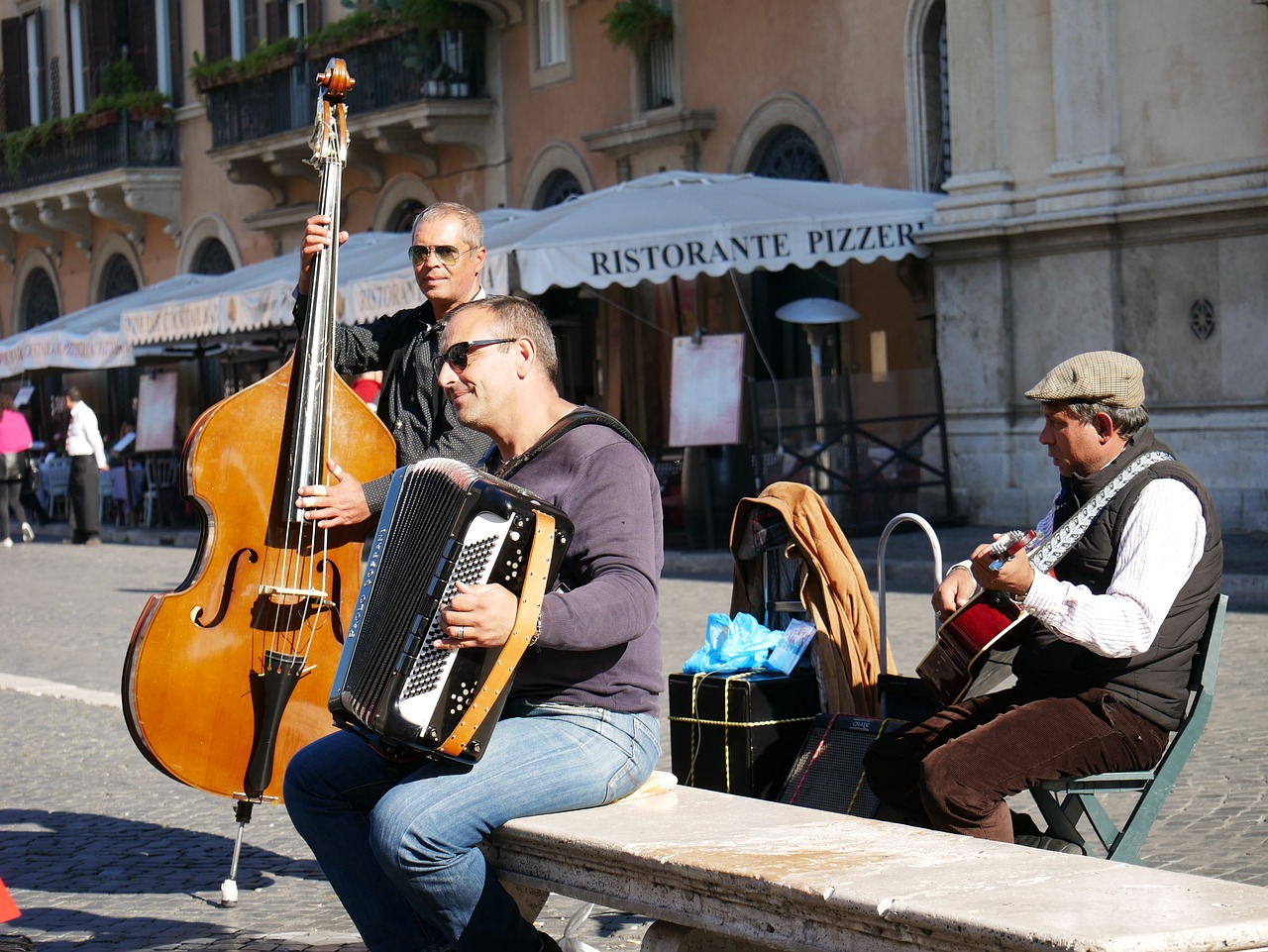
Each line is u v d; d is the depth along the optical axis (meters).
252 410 5.31
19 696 9.98
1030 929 2.76
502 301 3.96
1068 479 4.49
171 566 18.73
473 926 3.70
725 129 21.47
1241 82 15.08
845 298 19.89
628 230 15.14
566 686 3.83
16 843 6.46
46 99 35.19
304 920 5.34
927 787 4.14
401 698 3.50
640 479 3.80
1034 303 16.66
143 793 7.33
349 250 19.78
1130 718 4.22
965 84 17.05
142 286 33.59
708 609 12.48
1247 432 15.09
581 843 3.55
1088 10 16.02
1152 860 5.63
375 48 26.12
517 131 25.03
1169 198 15.54
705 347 16.09
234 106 29.22
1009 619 4.40
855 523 16.50
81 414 22.94
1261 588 11.62
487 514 3.49
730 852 3.39
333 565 5.38
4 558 20.81
